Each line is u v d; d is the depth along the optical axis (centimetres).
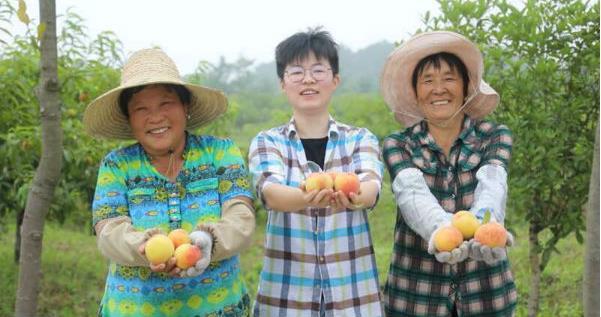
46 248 872
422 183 277
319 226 280
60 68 559
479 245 241
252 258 849
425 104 295
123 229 252
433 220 261
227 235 251
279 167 278
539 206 429
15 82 549
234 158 274
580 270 654
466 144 290
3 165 558
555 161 407
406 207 273
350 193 250
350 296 278
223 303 269
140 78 260
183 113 271
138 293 263
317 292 278
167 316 263
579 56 413
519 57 422
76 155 558
